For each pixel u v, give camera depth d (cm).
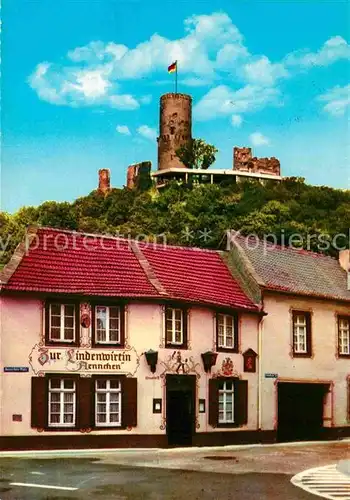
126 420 3341
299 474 2397
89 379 3306
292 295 4097
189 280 3791
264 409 3862
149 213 9500
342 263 4694
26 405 3209
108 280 3469
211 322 3672
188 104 14750
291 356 4044
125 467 2559
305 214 8744
